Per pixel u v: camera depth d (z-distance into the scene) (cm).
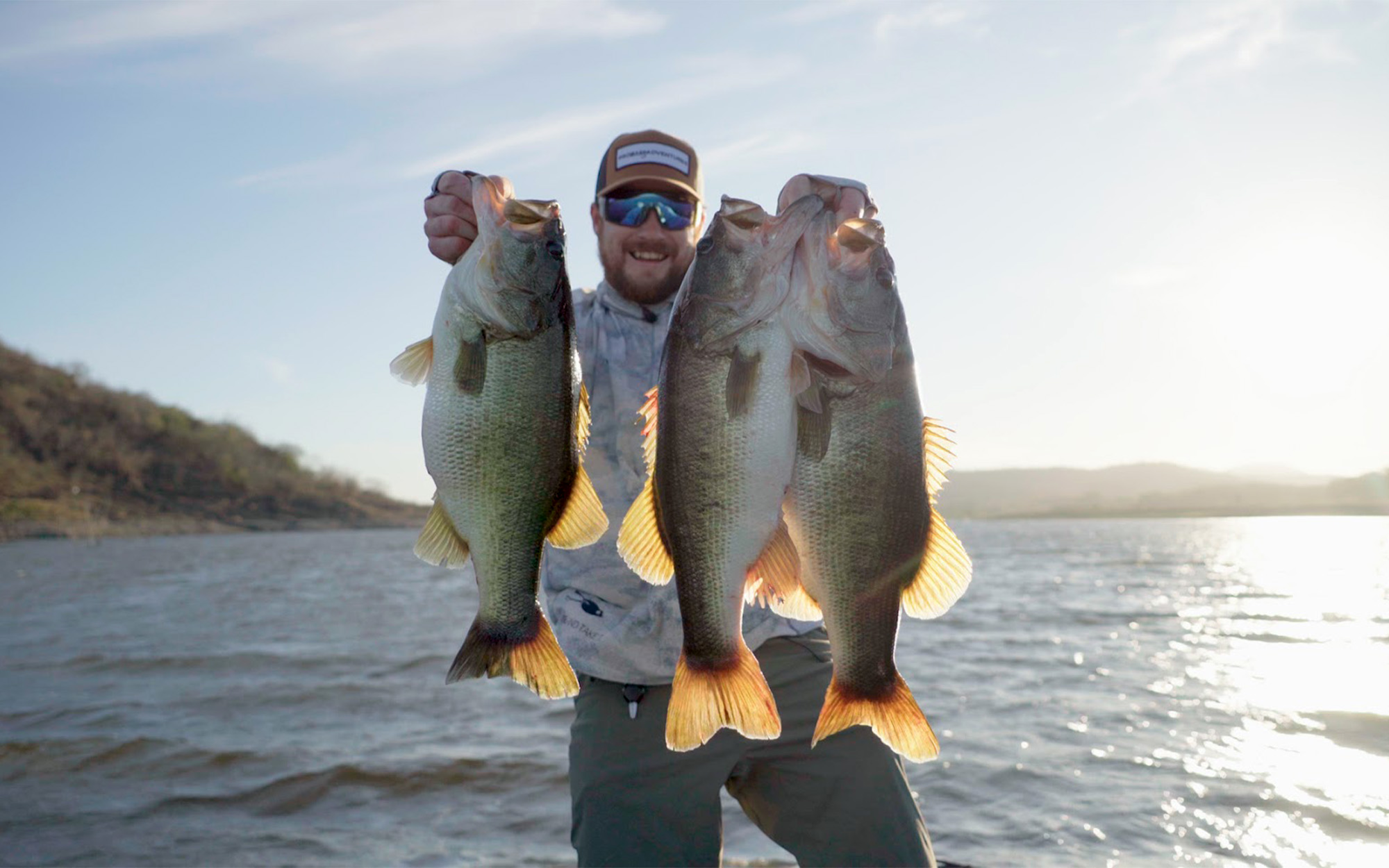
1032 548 2577
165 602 1120
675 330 115
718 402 112
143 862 256
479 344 121
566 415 125
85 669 579
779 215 113
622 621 150
